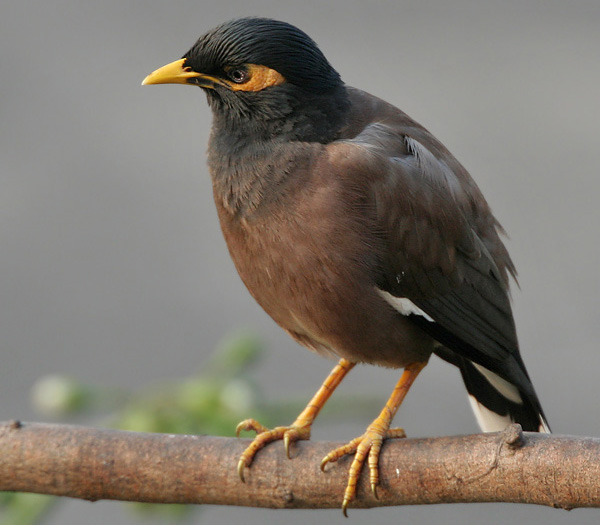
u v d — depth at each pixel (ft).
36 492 25.14
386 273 27.25
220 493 24.90
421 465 23.99
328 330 27.55
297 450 24.98
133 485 24.91
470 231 28.45
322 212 26.68
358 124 28.27
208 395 26.23
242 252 27.73
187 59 28.25
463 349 28.27
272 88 27.43
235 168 27.50
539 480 22.71
